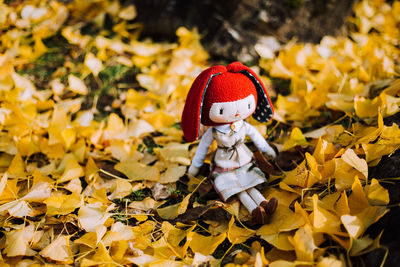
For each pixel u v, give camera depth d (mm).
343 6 1039
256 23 1023
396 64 995
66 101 904
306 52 1010
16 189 729
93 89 969
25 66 1008
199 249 648
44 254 630
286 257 626
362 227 604
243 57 1021
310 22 1035
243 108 684
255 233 670
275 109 885
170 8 1069
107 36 1090
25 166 792
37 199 712
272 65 962
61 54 1038
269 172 738
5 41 1039
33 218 708
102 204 714
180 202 740
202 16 1048
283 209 674
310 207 667
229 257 649
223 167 721
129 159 801
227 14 1027
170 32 1080
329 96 844
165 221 682
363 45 1022
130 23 1122
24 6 1110
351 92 858
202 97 669
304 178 691
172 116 869
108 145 833
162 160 806
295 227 629
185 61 982
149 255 638
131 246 645
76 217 698
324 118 860
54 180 776
